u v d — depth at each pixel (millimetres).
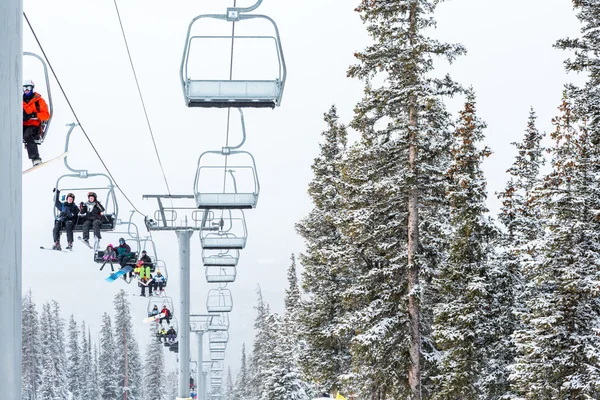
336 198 33375
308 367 34969
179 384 26078
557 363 20859
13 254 3537
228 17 10234
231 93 10469
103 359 94875
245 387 96938
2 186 3502
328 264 32312
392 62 23281
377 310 24797
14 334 3521
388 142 24453
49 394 92062
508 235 27172
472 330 24359
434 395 25562
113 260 26766
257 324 77188
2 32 3525
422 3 23203
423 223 25047
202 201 18781
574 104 22391
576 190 21359
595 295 20531
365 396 29875
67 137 15570
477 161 25094
